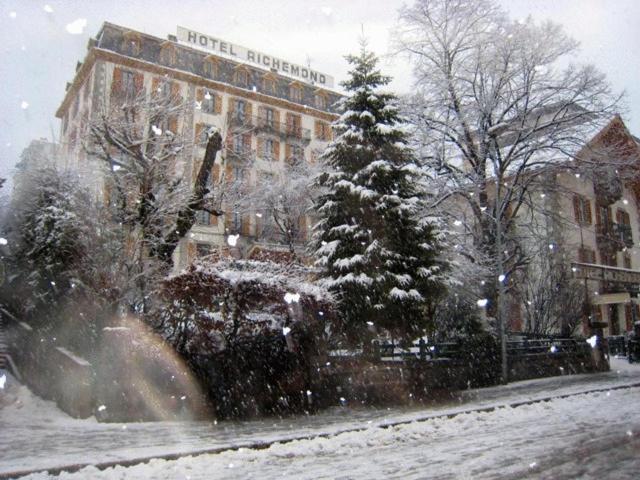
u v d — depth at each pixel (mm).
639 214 44594
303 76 50250
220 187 16344
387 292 14727
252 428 9312
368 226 15383
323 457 7160
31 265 14828
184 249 25312
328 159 16719
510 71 23984
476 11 24516
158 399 10281
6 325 17359
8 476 5859
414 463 6668
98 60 33688
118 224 13250
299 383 11828
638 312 40281
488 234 23125
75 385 10367
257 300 11023
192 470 6391
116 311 12211
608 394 14320
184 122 17859
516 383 17953
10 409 10766
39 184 15250
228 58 44344
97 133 14281
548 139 23547
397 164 16484
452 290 18578
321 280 15016
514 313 28750
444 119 24688
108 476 6062
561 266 24875
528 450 7363
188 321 11125
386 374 13828
